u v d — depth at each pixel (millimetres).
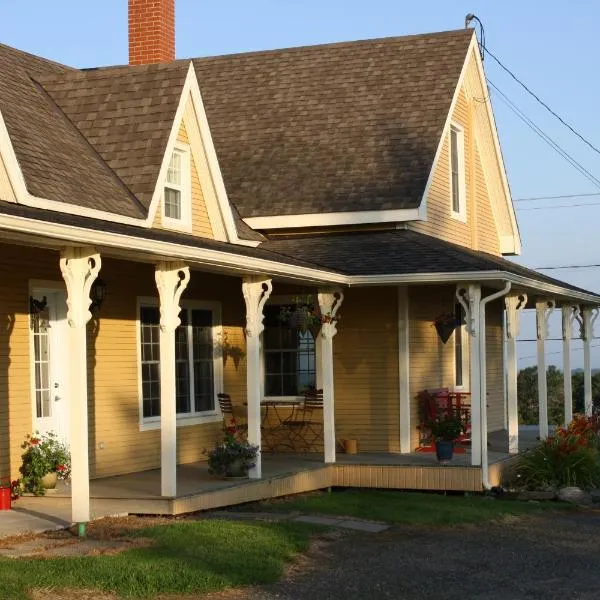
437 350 19625
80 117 16109
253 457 14500
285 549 10781
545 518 14438
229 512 13297
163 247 11430
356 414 18500
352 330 18609
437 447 16875
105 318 15109
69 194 13516
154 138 15570
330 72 22312
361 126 20562
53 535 10719
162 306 12430
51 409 13961
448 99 20500
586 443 18125
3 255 13055
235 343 18656
